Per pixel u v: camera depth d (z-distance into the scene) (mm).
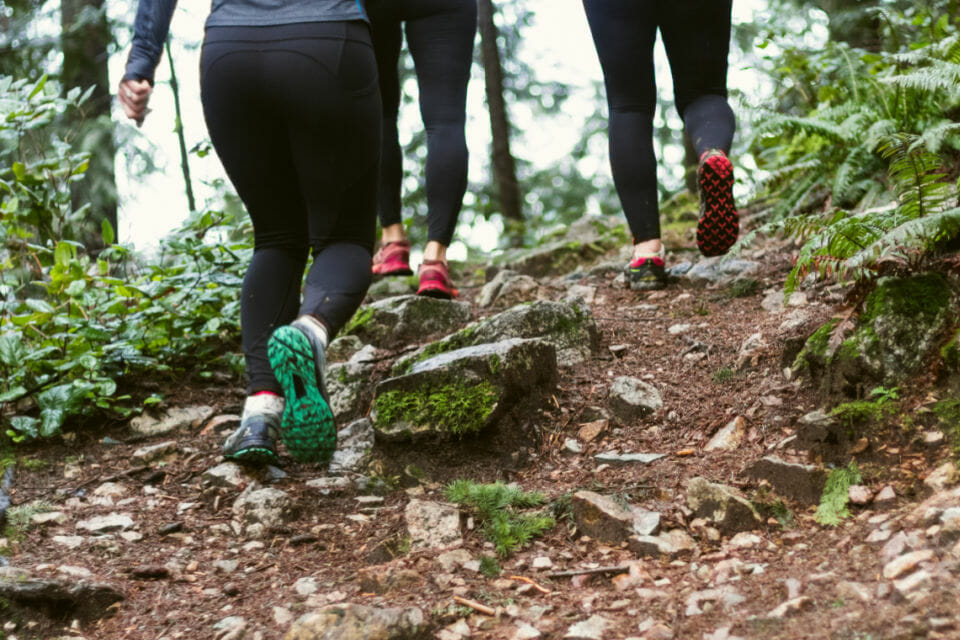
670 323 3242
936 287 2301
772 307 3164
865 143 3658
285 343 2107
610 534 2064
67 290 3232
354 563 2104
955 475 1909
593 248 4926
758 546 1925
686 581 1834
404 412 2605
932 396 2141
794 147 4480
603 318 3352
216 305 3660
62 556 2172
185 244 3510
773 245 4035
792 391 2527
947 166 3434
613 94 3547
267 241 2578
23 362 3020
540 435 2631
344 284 2348
